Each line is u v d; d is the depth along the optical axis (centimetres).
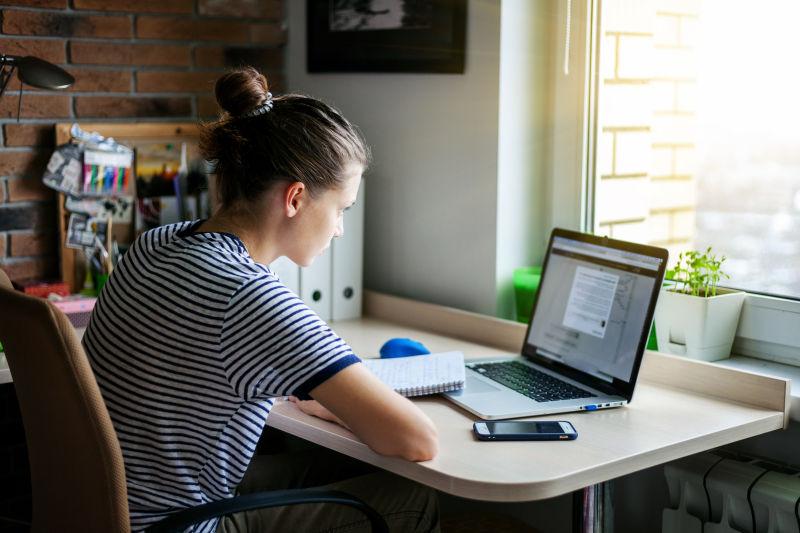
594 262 185
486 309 230
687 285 199
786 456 182
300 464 182
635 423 158
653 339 200
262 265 138
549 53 227
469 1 224
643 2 227
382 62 248
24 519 246
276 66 281
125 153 249
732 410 166
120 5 249
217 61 269
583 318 183
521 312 225
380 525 139
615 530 216
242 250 137
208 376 130
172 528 124
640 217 239
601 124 224
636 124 232
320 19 265
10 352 135
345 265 248
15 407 242
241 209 142
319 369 130
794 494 166
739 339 198
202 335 129
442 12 230
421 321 239
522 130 226
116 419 133
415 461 136
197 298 130
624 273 176
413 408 137
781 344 190
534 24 223
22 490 245
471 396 169
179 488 134
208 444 133
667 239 242
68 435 128
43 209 245
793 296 195
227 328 129
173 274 132
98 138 245
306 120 140
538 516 232
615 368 171
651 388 181
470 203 231
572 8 218
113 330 135
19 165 239
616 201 232
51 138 243
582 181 222
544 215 234
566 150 225
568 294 190
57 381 125
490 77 221
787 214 204
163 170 258
